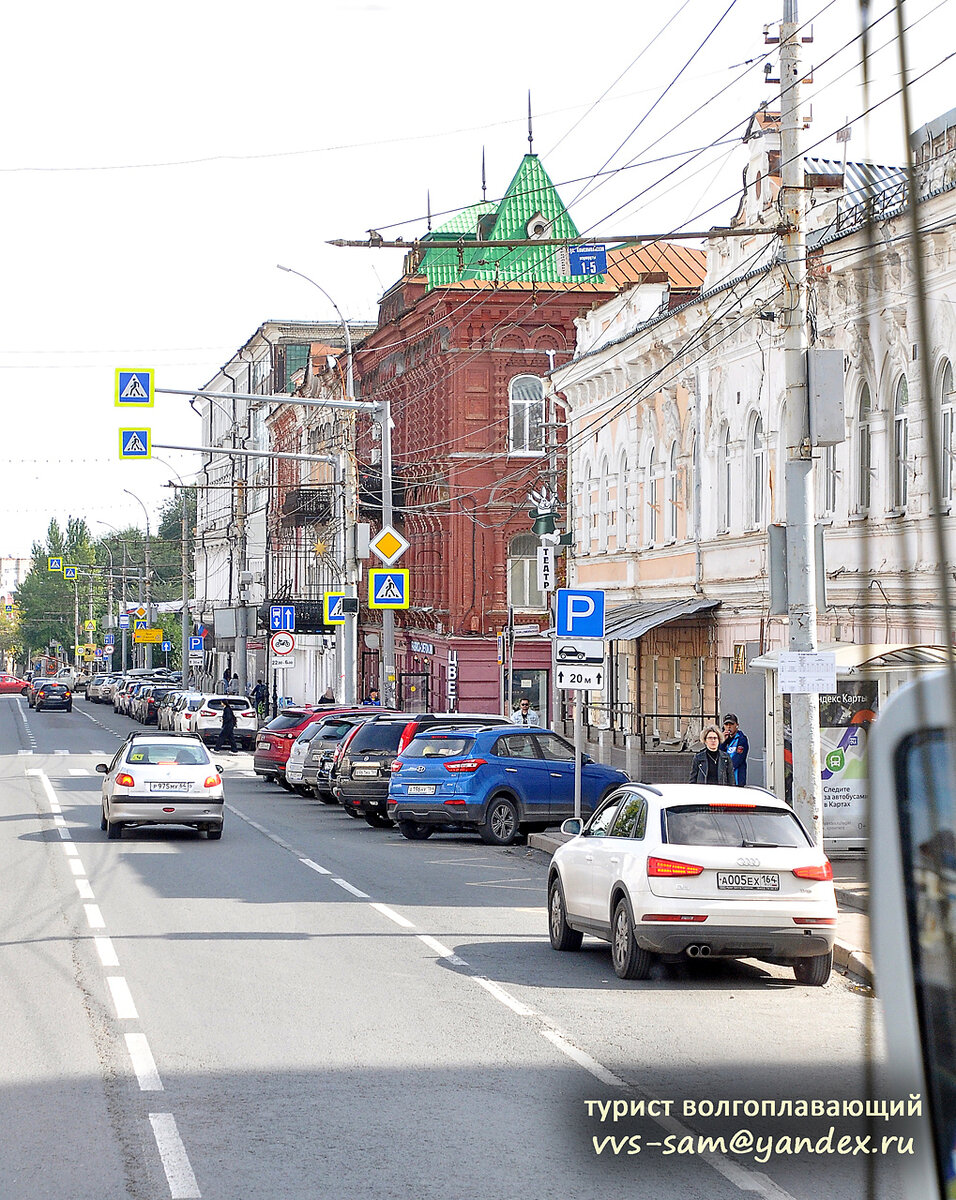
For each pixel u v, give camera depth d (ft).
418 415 393.91
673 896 88.38
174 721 388.37
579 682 154.10
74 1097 60.70
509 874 149.59
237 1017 77.41
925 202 136.77
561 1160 52.54
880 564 154.61
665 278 255.09
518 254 382.42
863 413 163.73
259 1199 47.67
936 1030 23.68
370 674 478.18
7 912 116.16
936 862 23.67
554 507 263.90
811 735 114.93
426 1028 75.51
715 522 221.05
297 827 200.54
